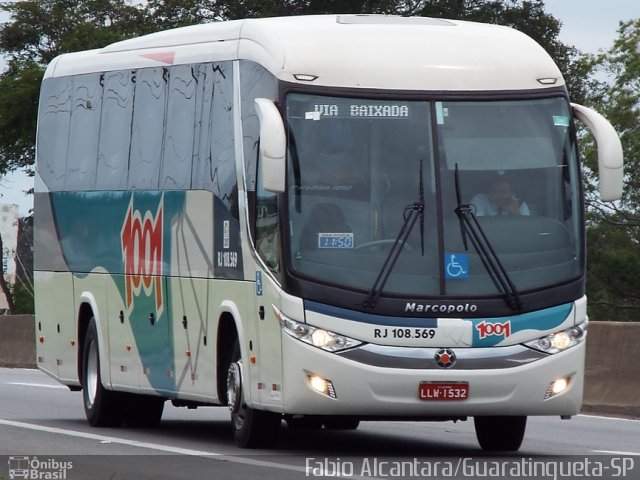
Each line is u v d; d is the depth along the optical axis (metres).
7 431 34.41
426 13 111.75
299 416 29.36
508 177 27.92
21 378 57.03
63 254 39.41
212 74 31.61
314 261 27.17
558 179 28.19
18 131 115.50
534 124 28.33
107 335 36.59
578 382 27.75
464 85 28.28
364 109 27.86
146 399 36.84
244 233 29.25
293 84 27.81
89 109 38.28
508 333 27.27
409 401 26.92
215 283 30.80
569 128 28.55
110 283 36.44
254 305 28.67
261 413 29.50
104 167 37.12
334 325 26.94
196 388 31.94
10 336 68.69
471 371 27.02
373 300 26.95
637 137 99.06
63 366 39.59
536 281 27.55
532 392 27.33
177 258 32.88
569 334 27.64
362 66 28.11
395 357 26.88
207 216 31.33
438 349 26.98
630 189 98.88
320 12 109.38
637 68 100.00
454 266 27.31
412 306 27.02
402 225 27.39
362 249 27.28
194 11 117.94
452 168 27.78
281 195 27.38
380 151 27.70
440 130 27.91
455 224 27.52
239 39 30.58
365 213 27.42
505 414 27.52
